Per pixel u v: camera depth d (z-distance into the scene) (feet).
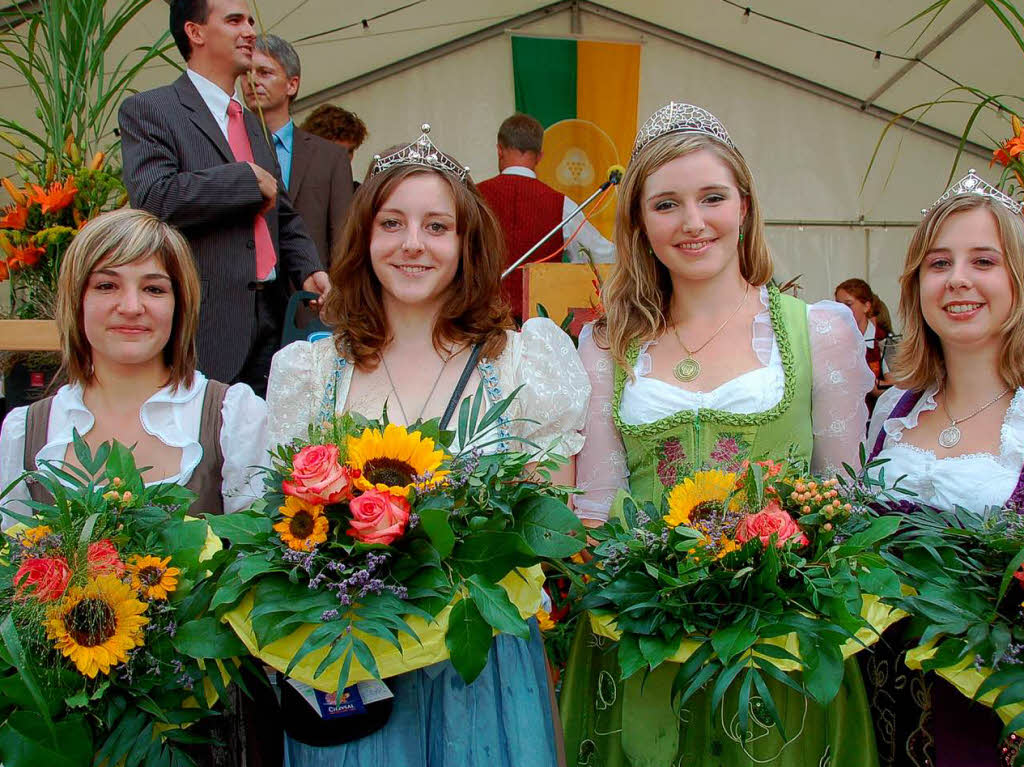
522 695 5.32
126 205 9.37
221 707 5.35
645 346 6.48
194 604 4.97
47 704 4.61
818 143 21.97
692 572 4.96
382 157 5.97
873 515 5.56
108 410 6.28
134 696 4.81
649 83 21.86
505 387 5.81
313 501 4.58
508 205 13.34
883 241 22.11
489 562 4.74
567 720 5.97
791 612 4.87
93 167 9.18
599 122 21.74
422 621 4.63
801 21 18.76
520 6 20.83
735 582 4.83
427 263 5.66
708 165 6.07
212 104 9.20
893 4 16.80
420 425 5.13
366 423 5.17
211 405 6.39
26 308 8.85
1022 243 5.89
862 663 6.11
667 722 5.57
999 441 5.89
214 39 9.06
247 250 8.73
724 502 5.28
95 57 9.58
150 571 4.99
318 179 11.96
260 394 9.17
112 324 6.02
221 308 8.66
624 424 6.26
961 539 5.39
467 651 4.55
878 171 21.91
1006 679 4.79
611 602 5.26
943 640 5.05
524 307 10.13
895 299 22.16
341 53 19.74
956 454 6.04
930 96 19.77
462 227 5.81
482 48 21.56
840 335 6.17
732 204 6.10
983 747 5.30
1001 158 8.27
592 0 21.58
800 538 5.00
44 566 4.71
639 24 21.62
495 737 5.20
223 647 4.84
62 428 6.18
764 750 5.51
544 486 5.25
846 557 5.04
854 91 21.13
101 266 5.98
